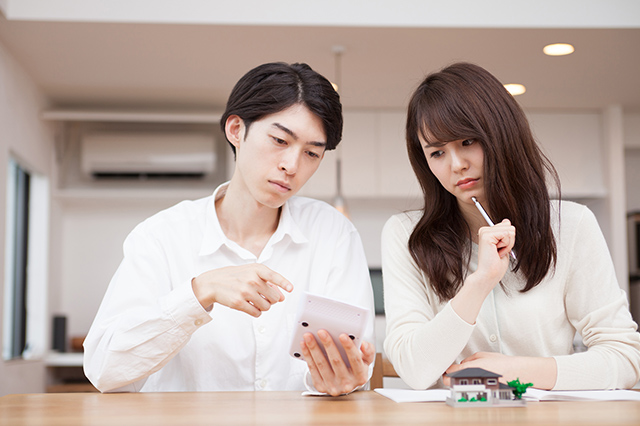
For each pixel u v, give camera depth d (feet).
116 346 3.53
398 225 4.50
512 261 4.07
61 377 12.46
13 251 10.88
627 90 12.10
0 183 9.40
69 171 12.94
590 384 3.50
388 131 13.20
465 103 3.83
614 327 3.90
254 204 4.22
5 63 9.77
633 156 14.21
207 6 9.34
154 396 3.35
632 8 9.59
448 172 3.95
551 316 4.10
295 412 2.70
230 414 2.65
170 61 10.59
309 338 3.07
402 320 4.00
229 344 4.14
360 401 3.08
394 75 11.30
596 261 4.09
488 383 2.86
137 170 12.55
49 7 9.13
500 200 3.91
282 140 3.75
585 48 10.23
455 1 9.53
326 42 9.98
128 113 12.00
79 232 13.55
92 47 10.02
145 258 4.08
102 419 2.52
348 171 13.07
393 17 9.47
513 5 9.56
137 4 9.25
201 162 12.60
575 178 13.15
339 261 4.36
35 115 11.31
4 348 10.21
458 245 4.23
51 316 12.30
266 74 3.81
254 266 3.29
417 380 3.60
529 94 12.29
